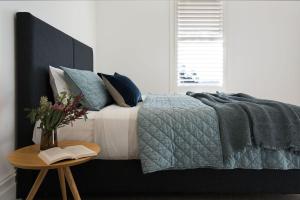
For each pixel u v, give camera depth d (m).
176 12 4.16
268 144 1.67
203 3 4.14
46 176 1.73
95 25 4.12
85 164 1.75
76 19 3.17
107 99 2.24
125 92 2.19
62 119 1.43
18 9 1.81
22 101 1.75
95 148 1.47
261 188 1.76
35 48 1.82
